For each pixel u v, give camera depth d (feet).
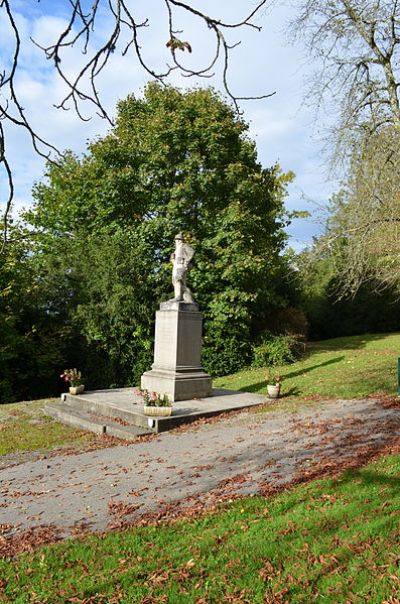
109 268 68.28
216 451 30.71
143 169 73.82
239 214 71.15
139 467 28.60
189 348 49.65
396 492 20.65
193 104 75.15
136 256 70.79
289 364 73.20
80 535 19.40
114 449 33.96
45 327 67.82
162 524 19.90
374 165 44.73
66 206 82.89
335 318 114.73
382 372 55.67
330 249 50.93
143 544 18.20
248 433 34.94
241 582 15.10
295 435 32.94
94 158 77.20
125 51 8.45
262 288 75.66
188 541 18.13
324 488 21.93
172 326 48.93
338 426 34.40
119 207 74.74
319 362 70.28
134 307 68.54
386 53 42.73
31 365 65.62
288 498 21.20
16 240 14.47
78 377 50.90
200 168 74.64
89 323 67.41
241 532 18.44
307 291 106.73
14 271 62.69
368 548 16.22
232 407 43.96
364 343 87.71
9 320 60.23
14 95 8.07
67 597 14.88
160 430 38.17
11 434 39.78
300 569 15.46
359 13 40.86
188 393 48.14
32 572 16.53
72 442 37.06
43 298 68.18
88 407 45.96
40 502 23.79
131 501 22.99
